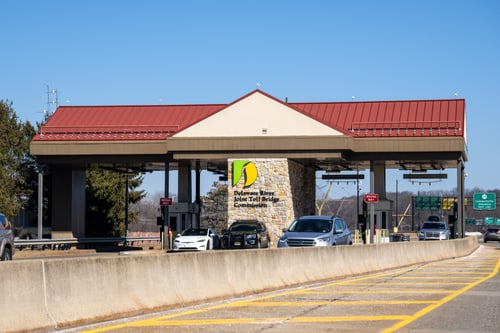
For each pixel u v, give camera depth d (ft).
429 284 76.43
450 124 174.29
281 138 173.47
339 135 171.12
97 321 45.88
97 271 47.19
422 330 43.86
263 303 58.29
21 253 157.38
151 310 51.26
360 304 57.57
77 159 179.83
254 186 174.70
